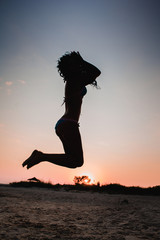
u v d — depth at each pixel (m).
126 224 4.57
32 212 5.62
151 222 4.84
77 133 2.26
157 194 19.47
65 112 2.42
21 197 10.18
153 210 7.03
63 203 8.74
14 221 4.21
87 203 9.30
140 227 4.30
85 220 4.89
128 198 13.27
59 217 5.11
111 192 20.48
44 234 3.35
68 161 2.17
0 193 11.52
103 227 4.19
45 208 6.63
